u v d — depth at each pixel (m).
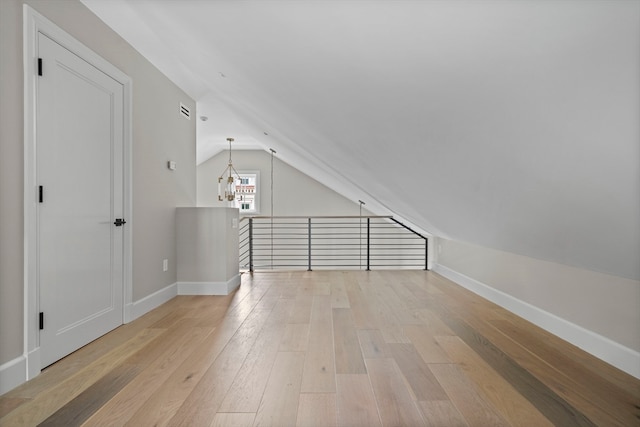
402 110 1.64
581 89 0.96
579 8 0.76
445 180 2.25
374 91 1.58
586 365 2.03
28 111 1.90
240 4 1.32
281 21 1.32
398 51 1.22
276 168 8.38
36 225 1.96
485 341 2.41
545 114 1.13
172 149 3.82
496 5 0.85
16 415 1.54
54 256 2.11
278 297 3.70
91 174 2.46
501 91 1.15
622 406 1.60
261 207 8.38
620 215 1.36
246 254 8.41
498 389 1.75
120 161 2.81
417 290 4.02
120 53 2.85
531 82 1.04
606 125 1.01
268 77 2.00
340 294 3.82
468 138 1.55
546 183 1.49
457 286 4.23
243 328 2.70
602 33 0.78
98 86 2.54
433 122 1.60
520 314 2.98
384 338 2.46
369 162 2.86
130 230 2.92
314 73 1.67
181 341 2.43
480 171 1.80
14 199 1.83
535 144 1.29
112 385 1.80
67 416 1.53
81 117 2.36
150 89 3.33
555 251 2.17
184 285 3.88
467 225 2.99
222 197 8.27
